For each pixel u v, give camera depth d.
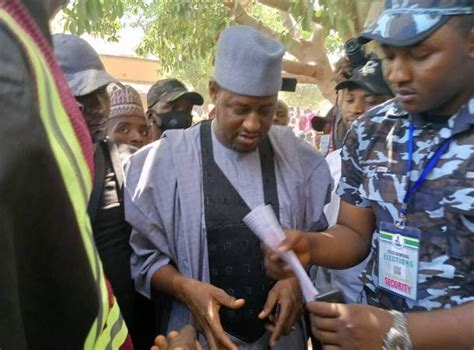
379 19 1.11
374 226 1.39
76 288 0.54
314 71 6.21
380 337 0.99
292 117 12.38
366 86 2.21
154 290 1.75
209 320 1.48
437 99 1.08
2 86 0.47
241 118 1.59
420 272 1.15
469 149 1.10
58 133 0.54
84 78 1.66
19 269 0.51
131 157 1.73
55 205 0.50
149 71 11.55
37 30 0.56
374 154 1.27
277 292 1.59
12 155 0.45
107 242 1.70
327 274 2.17
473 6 1.01
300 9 4.30
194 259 1.64
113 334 0.72
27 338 0.55
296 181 1.73
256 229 1.35
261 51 1.53
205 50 5.89
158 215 1.67
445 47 1.02
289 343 1.72
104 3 4.15
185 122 2.97
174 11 5.68
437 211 1.12
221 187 1.66
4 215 0.45
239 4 5.63
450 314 1.00
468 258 1.10
